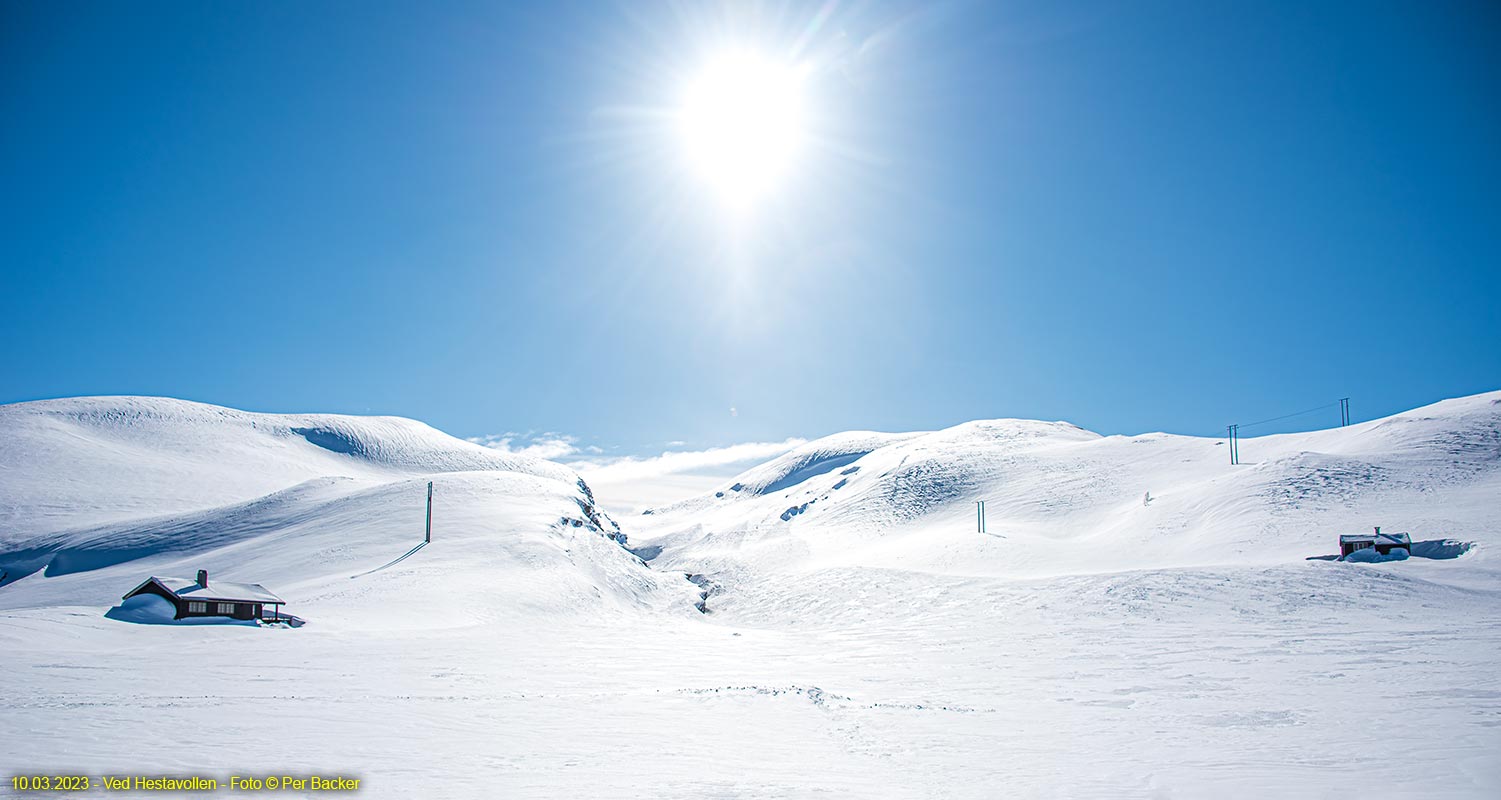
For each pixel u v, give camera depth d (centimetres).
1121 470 11481
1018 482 11975
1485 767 1044
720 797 935
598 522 10400
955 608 5456
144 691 1814
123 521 11512
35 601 6812
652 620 5641
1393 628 3356
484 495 8975
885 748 1315
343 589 5078
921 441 19450
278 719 1417
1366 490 7012
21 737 1163
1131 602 4578
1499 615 3700
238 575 6500
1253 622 3875
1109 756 1235
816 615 6359
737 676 2608
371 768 1034
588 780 1006
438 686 2123
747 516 17925
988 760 1210
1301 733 1385
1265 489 7450
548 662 2892
